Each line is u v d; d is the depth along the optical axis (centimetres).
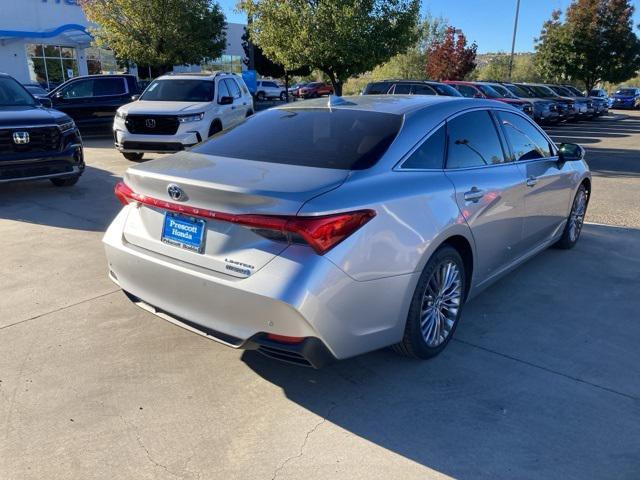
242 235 274
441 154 350
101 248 550
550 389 317
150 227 316
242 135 368
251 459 259
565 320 407
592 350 363
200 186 278
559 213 516
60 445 266
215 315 283
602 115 3178
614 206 792
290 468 254
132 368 333
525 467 255
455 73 3581
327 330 267
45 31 2759
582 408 300
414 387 317
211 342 366
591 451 266
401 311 304
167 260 301
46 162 749
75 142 795
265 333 268
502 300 441
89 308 412
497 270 417
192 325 297
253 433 277
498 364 343
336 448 267
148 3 2089
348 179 288
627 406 302
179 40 2197
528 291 460
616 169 1157
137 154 1112
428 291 330
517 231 430
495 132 414
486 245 381
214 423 284
